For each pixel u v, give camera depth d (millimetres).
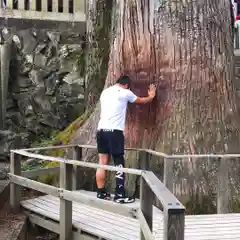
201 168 5398
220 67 5688
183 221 2270
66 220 4613
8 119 9242
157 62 5664
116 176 5023
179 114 5551
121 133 5008
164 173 4934
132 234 4262
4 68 9062
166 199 2451
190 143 5469
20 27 9523
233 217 4934
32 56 9430
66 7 9664
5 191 5930
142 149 5465
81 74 9344
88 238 4422
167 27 5621
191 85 5570
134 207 3652
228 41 5887
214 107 5609
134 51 5758
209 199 5270
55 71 9375
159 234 4133
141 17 5727
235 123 5773
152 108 5703
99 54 8250
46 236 5387
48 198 5809
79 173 6062
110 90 5066
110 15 8234
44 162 7449
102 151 5070
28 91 9359
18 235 4598
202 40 5609
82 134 6617
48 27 9617
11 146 8367
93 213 5047
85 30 9641
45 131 9180
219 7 5797
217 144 5535
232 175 5523
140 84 5723
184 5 5605
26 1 9781
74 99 9266
